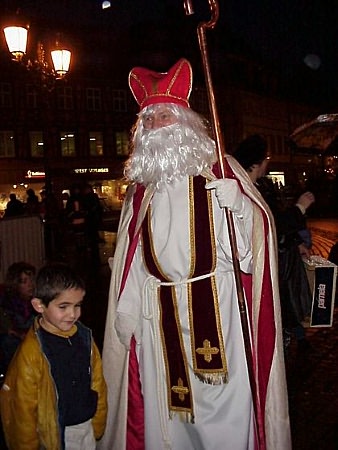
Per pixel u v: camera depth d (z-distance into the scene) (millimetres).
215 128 2971
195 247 3098
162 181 3141
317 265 4387
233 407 3117
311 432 4242
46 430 2848
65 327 2885
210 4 2949
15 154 36812
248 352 2992
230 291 3139
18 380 2793
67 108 38531
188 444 3238
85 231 15703
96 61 39969
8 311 4602
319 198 26516
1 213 35344
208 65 2961
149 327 3266
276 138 50938
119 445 3352
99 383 3066
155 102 3172
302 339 5996
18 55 9844
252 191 3154
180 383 3166
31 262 8773
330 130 5211
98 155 40031
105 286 10586
